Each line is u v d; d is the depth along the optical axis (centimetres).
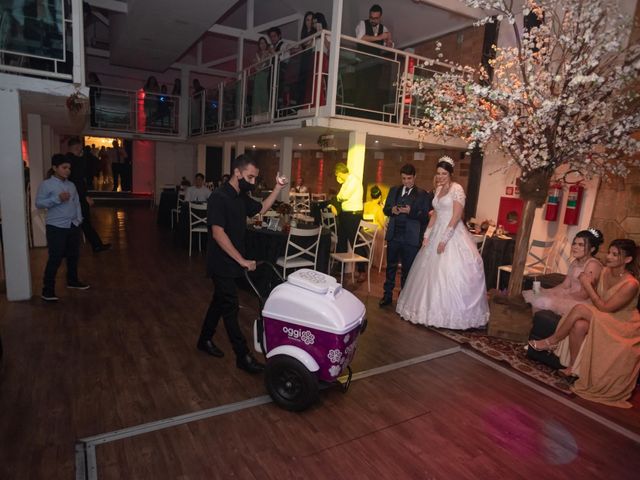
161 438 248
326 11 944
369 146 866
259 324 302
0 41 420
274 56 714
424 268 453
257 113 788
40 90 431
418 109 662
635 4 470
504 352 391
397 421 280
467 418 287
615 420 294
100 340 374
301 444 251
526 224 421
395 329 439
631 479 238
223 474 223
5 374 309
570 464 247
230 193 305
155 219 1157
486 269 620
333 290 279
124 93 1223
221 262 311
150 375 320
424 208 485
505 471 238
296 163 1317
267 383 289
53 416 263
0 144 425
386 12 840
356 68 599
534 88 353
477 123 388
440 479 229
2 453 229
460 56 773
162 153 1398
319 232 511
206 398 293
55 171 447
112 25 1059
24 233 450
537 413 297
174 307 468
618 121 344
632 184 507
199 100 1181
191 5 701
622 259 329
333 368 271
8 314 419
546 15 380
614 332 321
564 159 388
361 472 231
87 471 219
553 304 380
